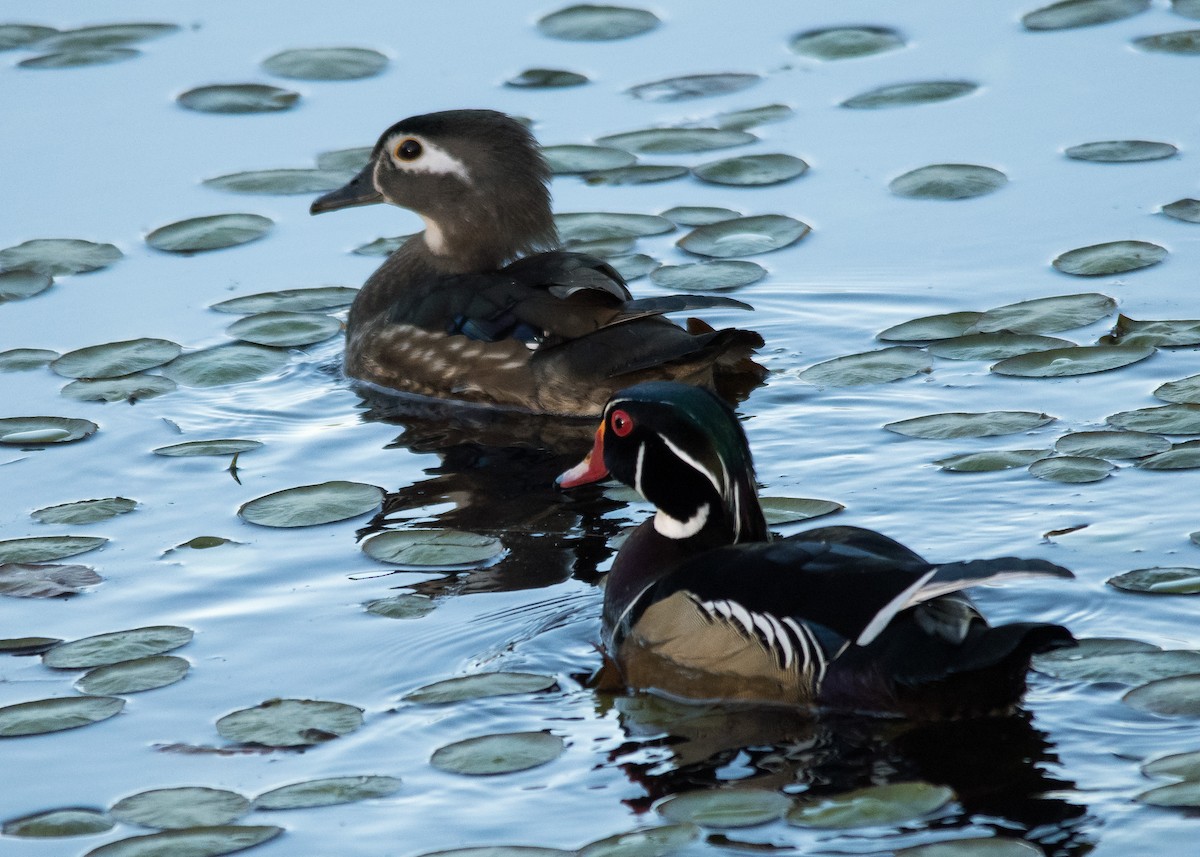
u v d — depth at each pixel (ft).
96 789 32.40
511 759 32.60
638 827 30.37
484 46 72.33
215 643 37.47
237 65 71.05
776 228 58.44
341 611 38.73
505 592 39.45
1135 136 62.85
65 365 51.83
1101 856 28.68
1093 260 54.54
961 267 55.42
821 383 49.03
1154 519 40.01
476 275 52.60
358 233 60.95
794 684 33.68
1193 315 50.85
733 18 74.49
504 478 45.60
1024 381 47.88
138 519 43.45
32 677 36.27
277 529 42.63
